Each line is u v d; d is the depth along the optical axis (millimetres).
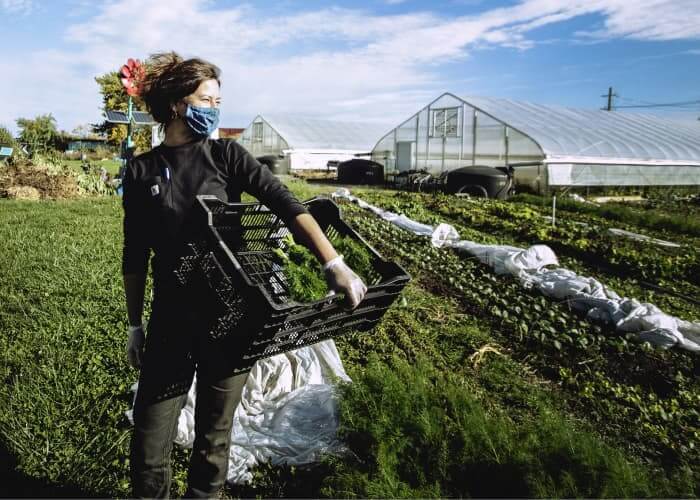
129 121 14641
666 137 24625
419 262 7922
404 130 26078
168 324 2180
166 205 2119
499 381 4375
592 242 9742
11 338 4574
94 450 3158
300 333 2129
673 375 4676
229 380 2195
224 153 2176
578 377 4578
